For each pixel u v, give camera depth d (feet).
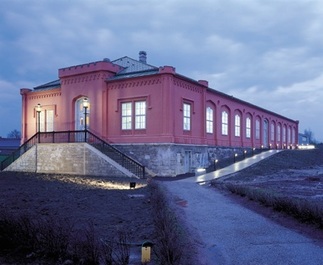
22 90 120.06
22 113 120.57
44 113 113.50
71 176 82.69
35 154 99.04
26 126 119.65
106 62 96.73
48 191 53.01
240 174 80.18
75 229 27.76
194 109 98.17
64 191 53.16
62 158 92.84
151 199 40.63
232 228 29.60
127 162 83.87
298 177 75.87
